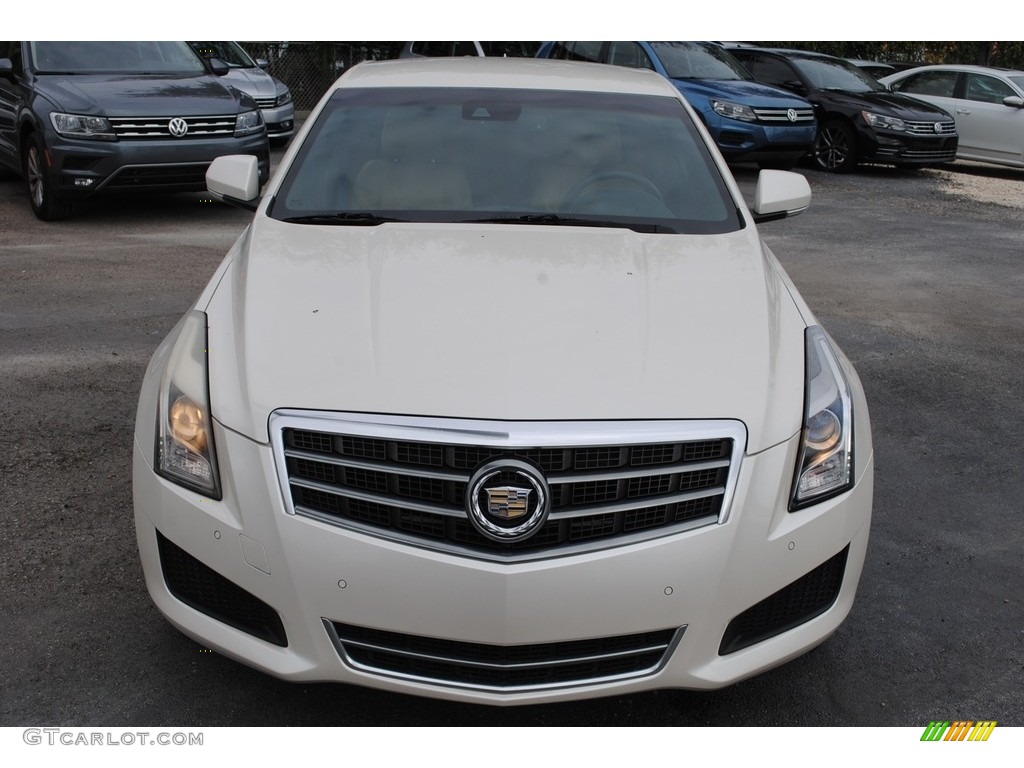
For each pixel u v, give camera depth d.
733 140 12.00
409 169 3.49
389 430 2.21
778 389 2.44
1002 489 4.02
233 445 2.30
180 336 2.68
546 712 2.59
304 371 2.35
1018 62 24.69
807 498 2.39
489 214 3.32
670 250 3.07
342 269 2.83
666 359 2.44
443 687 2.27
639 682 2.29
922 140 13.36
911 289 7.43
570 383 2.32
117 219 9.03
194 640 2.41
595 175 3.51
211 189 3.71
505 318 2.55
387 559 2.18
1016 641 2.97
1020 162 14.05
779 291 2.98
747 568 2.28
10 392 4.57
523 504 2.15
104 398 4.54
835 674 2.79
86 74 8.96
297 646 2.27
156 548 2.43
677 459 2.27
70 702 2.54
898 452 4.36
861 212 10.77
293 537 2.22
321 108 3.82
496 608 2.16
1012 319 6.68
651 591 2.21
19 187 10.57
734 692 2.70
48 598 2.96
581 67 4.34
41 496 3.58
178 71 9.40
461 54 13.04
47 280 6.61
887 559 3.42
